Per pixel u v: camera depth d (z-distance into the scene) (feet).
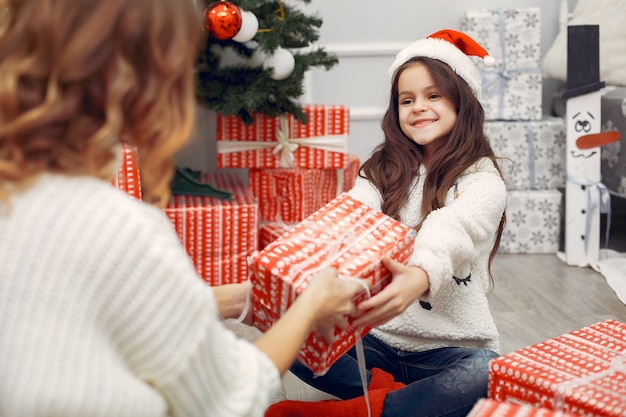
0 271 2.29
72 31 2.27
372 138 10.59
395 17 10.36
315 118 7.37
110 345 2.36
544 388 3.64
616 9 9.51
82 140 2.35
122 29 2.31
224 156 7.41
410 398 4.30
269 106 7.16
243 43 7.04
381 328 4.83
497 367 3.87
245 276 6.94
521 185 9.38
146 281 2.34
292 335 2.99
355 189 5.22
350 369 4.78
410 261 3.93
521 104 9.50
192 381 2.47
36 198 2.33
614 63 9.37
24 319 2.27
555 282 8.02
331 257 3.73
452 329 4.66
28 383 2.24
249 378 2.66
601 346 4.12
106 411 2.29
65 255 2.29
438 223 4.22
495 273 8.38
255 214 6.85
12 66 2.27
